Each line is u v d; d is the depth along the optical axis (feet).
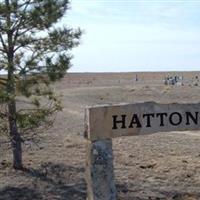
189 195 40.14
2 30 44.01
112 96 163.53
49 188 42.29
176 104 23.97
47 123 47.39
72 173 47.42
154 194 40.60
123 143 67.31
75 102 142.00
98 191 23.48
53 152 59.00
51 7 43.78
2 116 44.21
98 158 23.32
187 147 64.75
